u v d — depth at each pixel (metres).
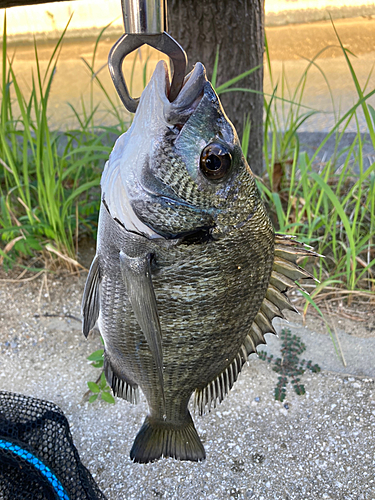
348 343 0.55
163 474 0.42
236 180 0.24
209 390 0.33
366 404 0.48
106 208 0.24
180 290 0.25
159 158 0.23
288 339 0.55
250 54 0.63
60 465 0.34
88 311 0.28
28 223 0.72
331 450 0.44
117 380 0.33
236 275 0.26
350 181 0.81
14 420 0.35
